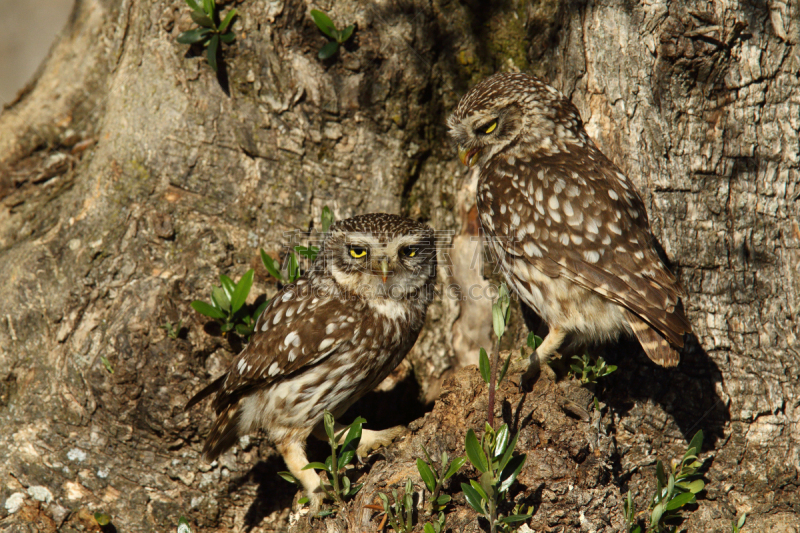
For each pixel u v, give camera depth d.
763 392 7.02
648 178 7.29
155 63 8.36
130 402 7.53
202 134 8.20
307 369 6.88
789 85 6.99
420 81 8.37
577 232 6.49
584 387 6.62
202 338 7.67
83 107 10.40
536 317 8.01
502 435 5.72
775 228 7.12
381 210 8.55
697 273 7.21
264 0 7.95
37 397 7.79
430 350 8.66
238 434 7.26
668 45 7.08
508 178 6.97
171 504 7.76
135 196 8.22
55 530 7.58
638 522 6.69
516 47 8.45
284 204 8.28
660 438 7.12
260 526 7.89
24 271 8.22
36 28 15.69
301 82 8.12
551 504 6.03
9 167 10.05
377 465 6.45
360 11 8.05
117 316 7.68
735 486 7.04
